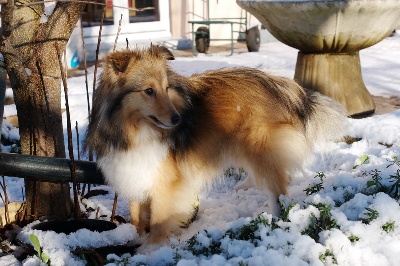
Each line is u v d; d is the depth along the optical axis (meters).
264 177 1.43
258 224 1.19
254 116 1.41
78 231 1.33
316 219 1.23
